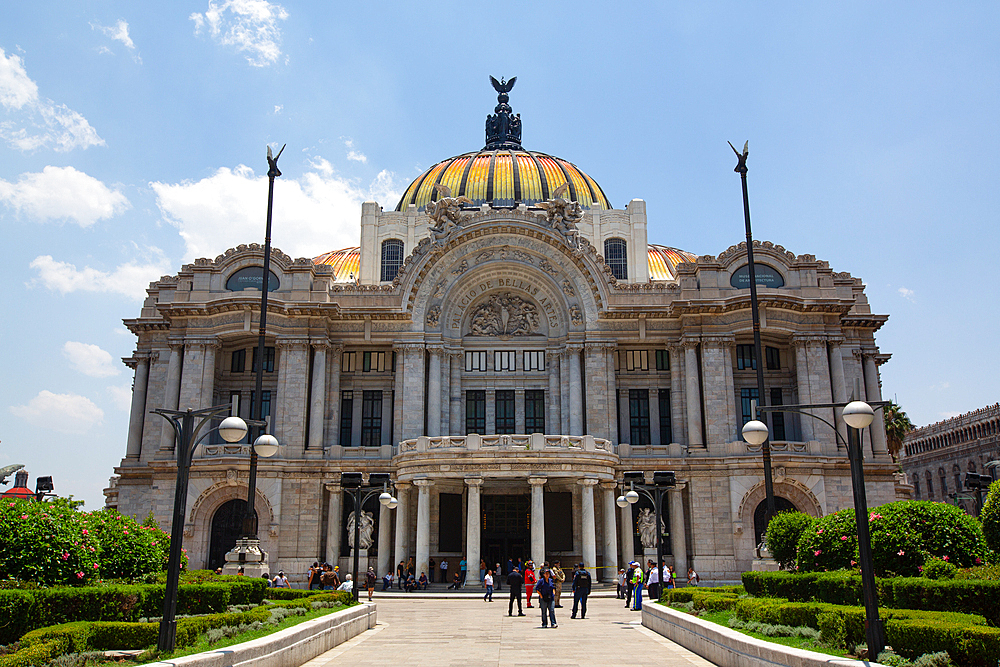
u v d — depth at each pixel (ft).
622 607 143.64
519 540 199.82
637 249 244.83
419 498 181.47
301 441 197.16
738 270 204.03
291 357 201.46
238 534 193.06
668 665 73.41
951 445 367.25
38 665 54.54
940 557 90.58
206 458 190.90
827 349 205.26
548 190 254.47
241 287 205.26
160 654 59.41
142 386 222.07
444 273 212.64
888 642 56.44
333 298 208.74
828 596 80.02
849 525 96.94
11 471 161.79
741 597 92.43
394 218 247.50
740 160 154.61
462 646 88.12
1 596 63.82
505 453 177.88
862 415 60.34
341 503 197.98
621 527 195.62
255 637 72.54
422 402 203.82
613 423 201.57
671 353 206.80
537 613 130.72
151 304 226.79
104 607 72.69
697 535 190.60
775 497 192.95
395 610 137.69
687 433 200.13
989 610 65.62
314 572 153.48
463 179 257.96
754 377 210.38
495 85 313.12
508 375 214.90
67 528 86.22
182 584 84.28
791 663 55.52
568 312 210.79
